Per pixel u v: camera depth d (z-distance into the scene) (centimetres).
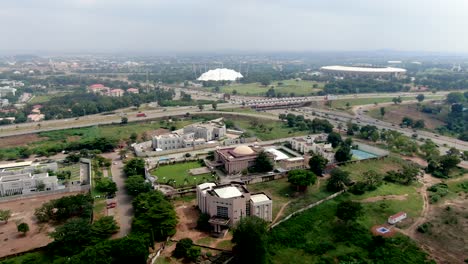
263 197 17188
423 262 13775
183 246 14112
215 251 14538
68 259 12962
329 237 15712
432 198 19038
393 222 16500
